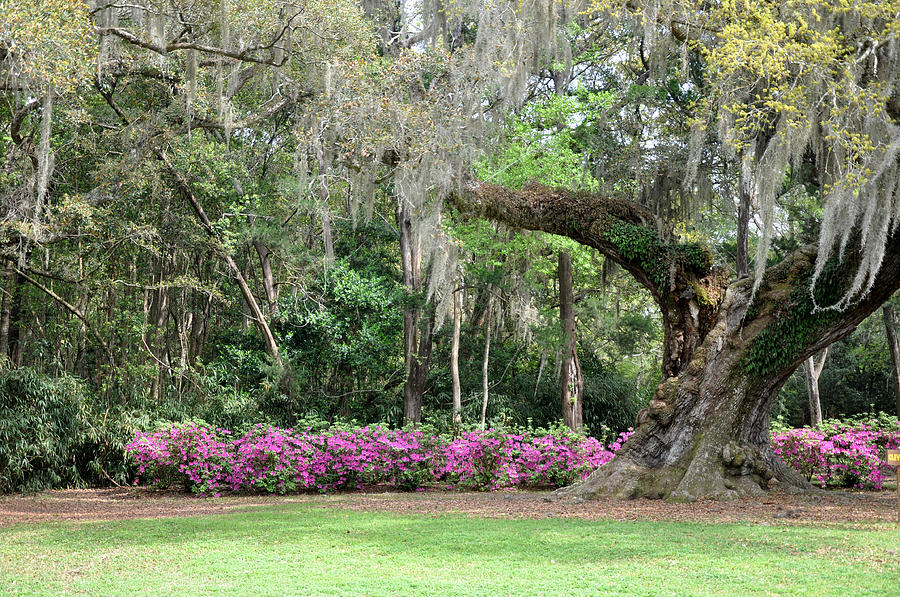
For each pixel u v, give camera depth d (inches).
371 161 484.4
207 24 528.7
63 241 629.6
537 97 755.4
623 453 412.2
